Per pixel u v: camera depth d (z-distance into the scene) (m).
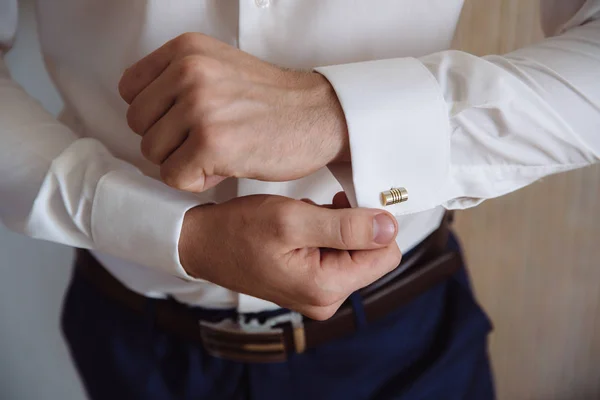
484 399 0.77
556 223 1.00
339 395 0.72
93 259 0.75
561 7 0.62
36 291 1.11
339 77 0.48
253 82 0.47
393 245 0.49
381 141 0.48
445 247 0.73
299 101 0.48
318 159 0.48
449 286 0.75
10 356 1.16
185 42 0.48
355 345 0.70
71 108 0.69
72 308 0.81
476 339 0.74
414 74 0.49
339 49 0.58
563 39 0.53
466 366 0.74
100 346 0.76
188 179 0.47
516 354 1.13
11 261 1.08
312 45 0.58
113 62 0.62
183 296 0.68
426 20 0.59
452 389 0.73
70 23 0.63
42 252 1.08
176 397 0.73
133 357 0.74
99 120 0.66
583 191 0.97
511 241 1.03
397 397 0.71
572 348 1.11
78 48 0.63
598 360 1.10
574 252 1.02
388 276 0.68
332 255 0.49
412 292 0.70
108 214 0.54
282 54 0.58
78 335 0.79
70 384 1.20
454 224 1.03
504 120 0.49
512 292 1.07
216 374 0.72
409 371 0.73
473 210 1.02
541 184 0.98
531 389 1.16
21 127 0.57
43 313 1.13
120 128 0.65
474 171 0.51
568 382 1.14
